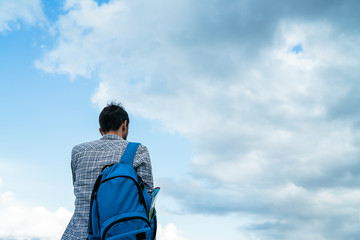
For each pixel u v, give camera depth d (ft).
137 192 6.49
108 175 6.64
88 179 7.33
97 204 6.40
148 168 7.41
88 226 6.61
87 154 7.57
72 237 7.11
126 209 6.20
